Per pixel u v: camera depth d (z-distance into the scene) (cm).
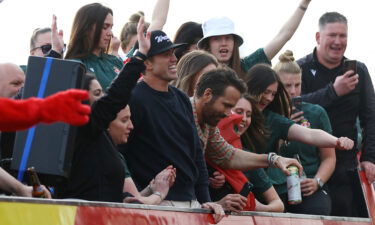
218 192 2117
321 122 2686
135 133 1880
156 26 2544
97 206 1507
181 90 1995
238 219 1994
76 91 846
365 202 2819
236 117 2198
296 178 2133
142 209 1636
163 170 1834
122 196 1670
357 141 2878
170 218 1727
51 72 1475
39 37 2227
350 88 2783
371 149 2955
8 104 841
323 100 2812
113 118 1625
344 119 2859
